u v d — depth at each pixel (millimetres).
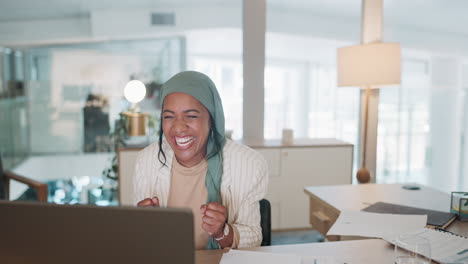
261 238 1448
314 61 6699
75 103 4793
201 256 1274
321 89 6645
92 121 4727
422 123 5305
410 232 1473
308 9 5609
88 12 5180
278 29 5645
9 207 755
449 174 5246
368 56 2828
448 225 1622
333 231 1518
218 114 1395
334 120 6492
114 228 739
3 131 4750
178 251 737
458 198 1712
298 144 3578
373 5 3246
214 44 5777
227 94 6016
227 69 5934
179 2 5434
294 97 6875
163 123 1343
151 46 5410
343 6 5441
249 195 1461
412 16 5223
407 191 2221
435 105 5332
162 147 1502
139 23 5352
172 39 5488
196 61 5703
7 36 4863
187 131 1310
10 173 3033
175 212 725
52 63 4902
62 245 752
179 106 1303
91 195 4484
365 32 3281
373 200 2035
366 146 3438
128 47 5332
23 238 759
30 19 4969
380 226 1556
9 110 4730
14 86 4770
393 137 5246
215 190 1436
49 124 4738
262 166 1488
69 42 4996
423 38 5387
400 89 5289
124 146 3471
